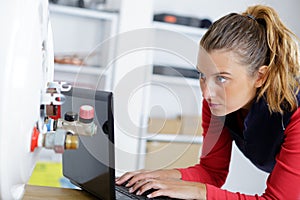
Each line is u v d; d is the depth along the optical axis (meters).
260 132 1.39
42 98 0.81
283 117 1.28
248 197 1.21
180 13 3.26
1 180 0.65
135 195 1.09
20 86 0.64
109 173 0.97
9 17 0.63
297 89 1.27
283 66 1.24
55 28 2.96
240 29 1.22
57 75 2.82
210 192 1.16
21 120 0.65
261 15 1.29
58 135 0.74
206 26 3.15
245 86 1.24
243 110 1.43
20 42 0.64
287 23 3.51
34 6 0.70
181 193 1.12
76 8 2.78
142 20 2.91
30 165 0.76
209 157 1.52
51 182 2.40
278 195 1.21
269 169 1.51
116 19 2.87
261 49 1.23
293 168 1.20
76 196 1.08
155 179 1.16
